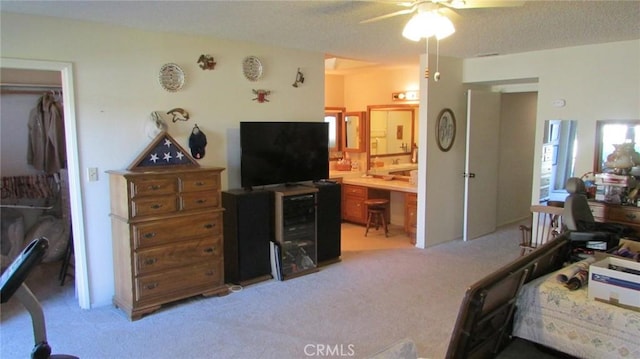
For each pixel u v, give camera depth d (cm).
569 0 303
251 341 314
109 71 368
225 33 403
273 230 444
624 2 308
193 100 415
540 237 480
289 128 457
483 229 616
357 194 674
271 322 344
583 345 228
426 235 552
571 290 239
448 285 420
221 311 364
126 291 357
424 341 313
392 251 537
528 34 416
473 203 593
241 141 425
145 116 389
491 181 621
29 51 331
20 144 498
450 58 559
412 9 268
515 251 534
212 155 432
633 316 214
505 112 659
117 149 377
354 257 513
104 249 378
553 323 238
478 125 587
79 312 364
